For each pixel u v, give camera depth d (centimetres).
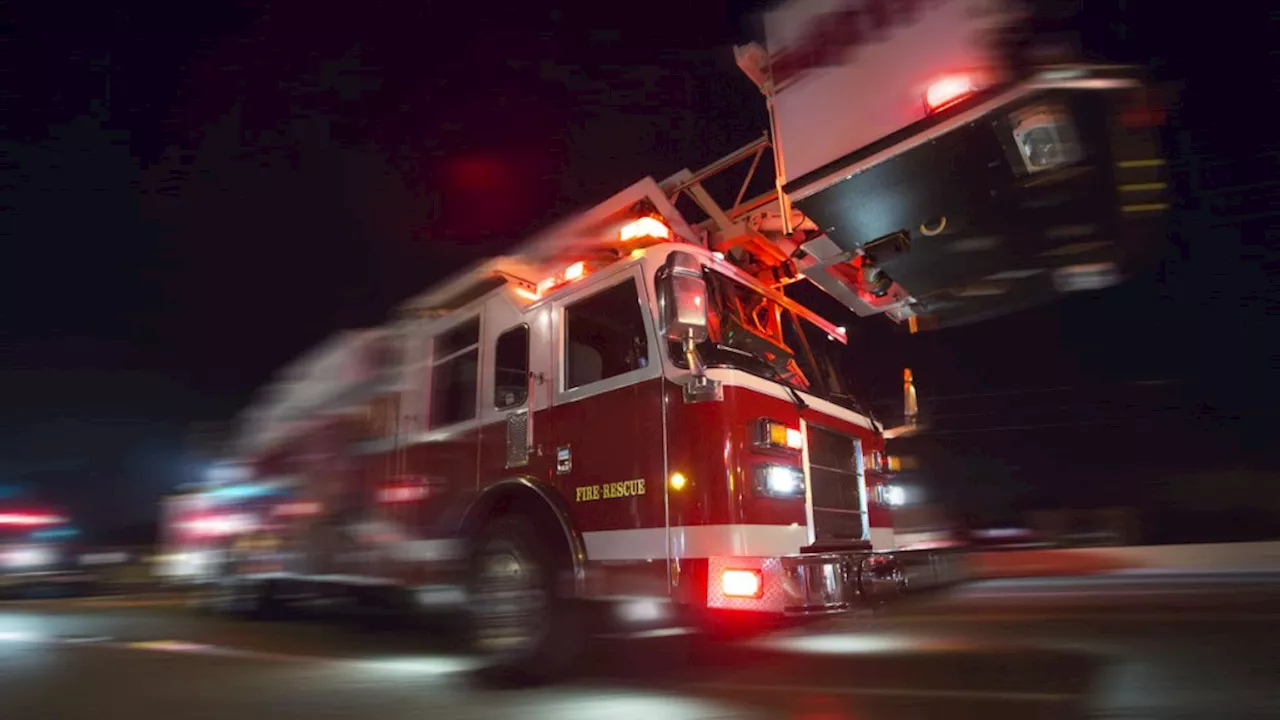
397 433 588
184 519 920
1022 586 1117
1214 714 387
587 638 440
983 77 351
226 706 434
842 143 393
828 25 404
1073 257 425
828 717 382
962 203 389
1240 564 1199
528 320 507
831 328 590
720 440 398
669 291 387
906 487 585
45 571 1127
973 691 442
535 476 474
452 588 504
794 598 388
